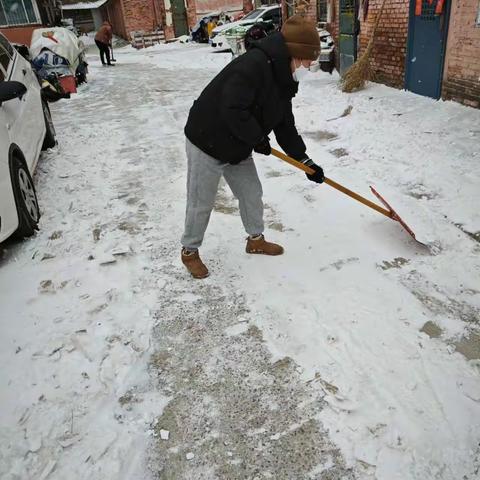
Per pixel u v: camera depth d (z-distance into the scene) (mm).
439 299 2713
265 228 3619
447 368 2248
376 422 2016
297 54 2420
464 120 5645
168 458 1964
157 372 2396
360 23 8469
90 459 1962
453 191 3900
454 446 1897
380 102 6996
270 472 1882
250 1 24781
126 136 6625
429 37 6676
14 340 2660
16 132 4156
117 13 29812
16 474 1910
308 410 2115
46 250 3582
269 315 2693
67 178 5062
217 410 2164
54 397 2260
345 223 3572
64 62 10773
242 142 2588
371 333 2482
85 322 2758
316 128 6145
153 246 3523
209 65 14648
